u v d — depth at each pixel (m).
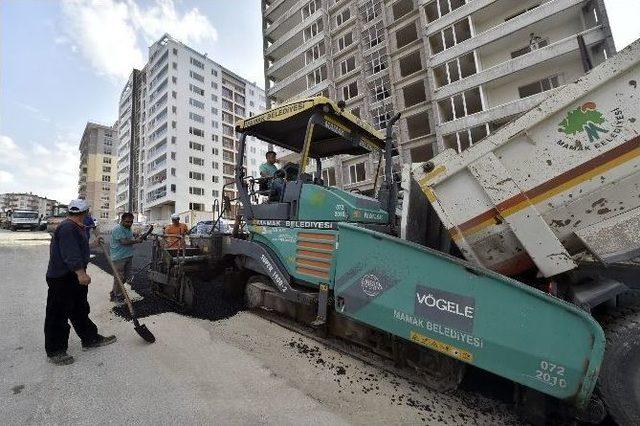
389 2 23.77
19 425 2.10
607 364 1.97
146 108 57.16
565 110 2.23
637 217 2.08
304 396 2.50
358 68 25.00
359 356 3.15
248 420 2.18
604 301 2.11
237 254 4.44
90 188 84.00
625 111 2.08
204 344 3.47
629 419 1.89
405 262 2.51
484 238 2.53
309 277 3.37
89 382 2.67
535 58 16.45
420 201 3.06
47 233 23.66
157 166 52.12
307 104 3.70
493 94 18.53
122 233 5.27
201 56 54.94
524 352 2.02
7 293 5.48
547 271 2.28
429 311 2.37
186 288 4.66
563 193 2.25
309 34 30.36
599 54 15.27
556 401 2.16
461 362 2.52
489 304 2.14
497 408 2.42
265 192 4.27
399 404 2.43
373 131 4.46
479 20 19.47
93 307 4.88
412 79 21.67
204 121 53.91
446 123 19.02
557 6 16.06
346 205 3.26
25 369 2.89
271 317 4.21
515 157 2.37
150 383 2.65
